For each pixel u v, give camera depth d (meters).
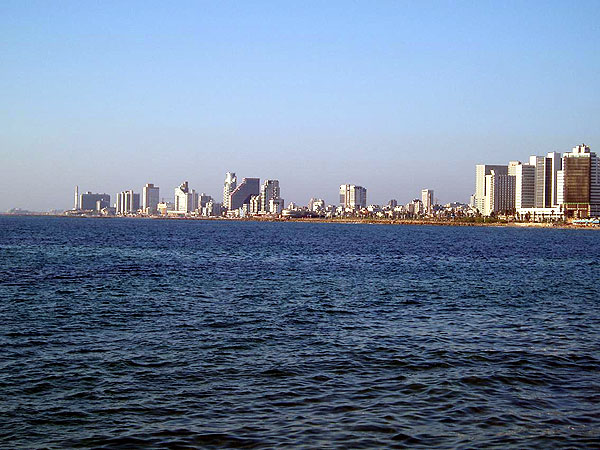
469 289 51.75
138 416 19.09
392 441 17.22
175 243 130.12
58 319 34.81
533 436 17.64
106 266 70.44
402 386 22.30
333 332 32.03
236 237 169.00
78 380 22.72
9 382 22.34
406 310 39.75
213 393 21.33
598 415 19.38
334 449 16.69
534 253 109.31
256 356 26.55
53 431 17.91
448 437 17.53
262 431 17.91
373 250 112.31
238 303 41.75
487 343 29.50
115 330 31.92
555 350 28.05
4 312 36.91
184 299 43.34
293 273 65.00
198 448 16.77
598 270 74.00
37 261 76.50
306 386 22.20
